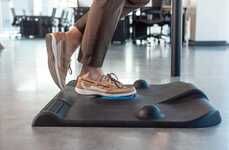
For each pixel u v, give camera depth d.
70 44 1.89
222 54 5.36
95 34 1.81
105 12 1.78
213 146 1.22
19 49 6.44
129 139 1.30
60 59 1.89
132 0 1.89
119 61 4.38
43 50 6.21
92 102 1.75
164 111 1.59
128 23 8.72
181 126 1.44
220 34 7.47
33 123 1.48
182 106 1.67
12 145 1.24
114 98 1.79
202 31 7.41
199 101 1.68
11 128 1.45
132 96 1.83
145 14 8.12
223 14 7.43
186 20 7.98
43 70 3.49
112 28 1.84
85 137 1.33
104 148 1.20
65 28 10.95
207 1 7.37
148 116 1.47
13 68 3.67
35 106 1.89
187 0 8.11
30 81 2.77
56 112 1.51
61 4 12.82
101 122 1.46
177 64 3.07
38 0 13.53
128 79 2.91
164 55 5.30
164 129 1.42
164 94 1.87
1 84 2.63
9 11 12.87
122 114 1.55
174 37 3.06
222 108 1.81
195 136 1.33
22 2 13.23
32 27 10.57
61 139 1.30
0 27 11.11
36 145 1.24
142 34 8.27
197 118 1.45
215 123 1.49
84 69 1.89
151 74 3.22
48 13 13.52
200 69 3.56
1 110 1.79
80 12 7.81
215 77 2.99
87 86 1.84
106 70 3.49
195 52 5.70
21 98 2.10
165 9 8.11
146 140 1.29
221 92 2.26
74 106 1.68
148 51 6.04
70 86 2.10
